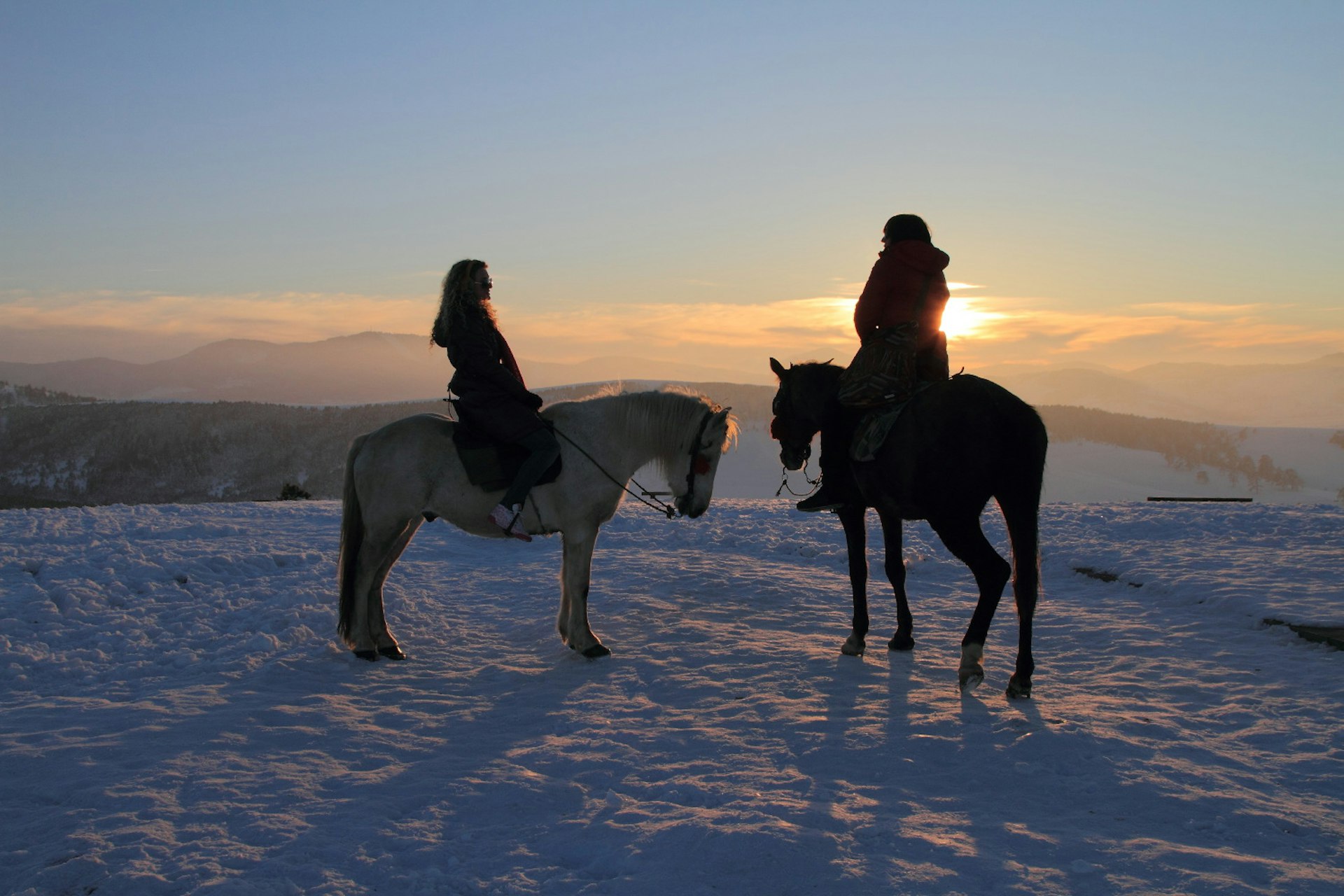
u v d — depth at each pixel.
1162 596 8.05
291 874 3.00
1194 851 3.13
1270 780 3.87
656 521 13.23
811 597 8.38
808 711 4.86
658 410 6.16
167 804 3.60
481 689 5.59
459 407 5.85
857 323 5.43
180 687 5.41
